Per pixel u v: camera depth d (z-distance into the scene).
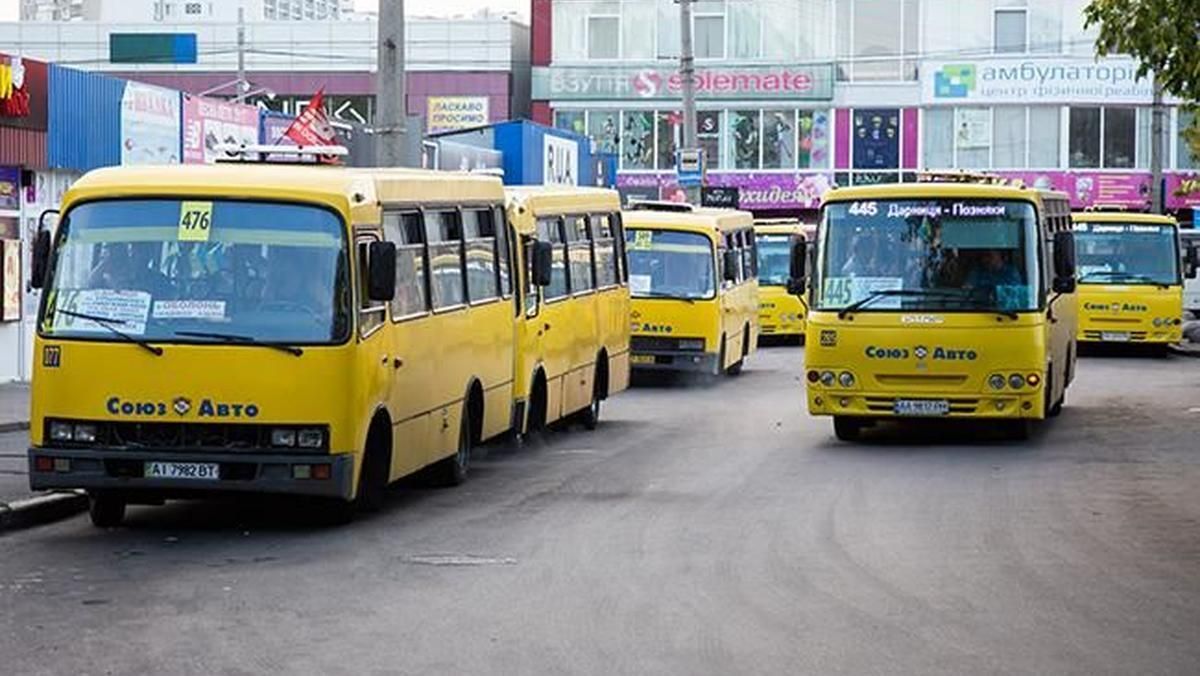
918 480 21.47
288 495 16.84
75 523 18.06
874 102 76.00
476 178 22.53
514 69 79.12
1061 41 75.12
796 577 14.58
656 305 37.41
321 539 16.81
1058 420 29.91
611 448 25.94
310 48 77.00
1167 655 11.60
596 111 77.62
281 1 126.44
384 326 17.91
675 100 76.94
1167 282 48.41
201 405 16.61
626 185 77.19
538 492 20.53
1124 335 48.31
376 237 17.95
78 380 16.70
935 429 28.39
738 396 36.12
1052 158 75.12
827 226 25.44
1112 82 74.69
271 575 14.73
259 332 16.78
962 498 19.72
